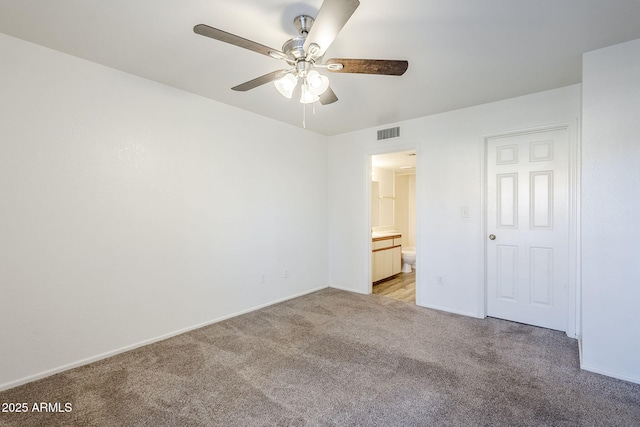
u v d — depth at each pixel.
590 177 2.09
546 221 2.88
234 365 2.22
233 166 3.21
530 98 2.84
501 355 2.36
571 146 2.68
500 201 3.12
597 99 2.06
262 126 3.51
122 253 2.43
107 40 1.97
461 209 3.26
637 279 1.96
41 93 2.05
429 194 3.47
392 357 2.34
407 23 1.77
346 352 2.42
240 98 2.98
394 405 1.77
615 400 1.80
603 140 2.05
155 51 2.11
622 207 2.00
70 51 2.11
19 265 1.97
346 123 3.78
